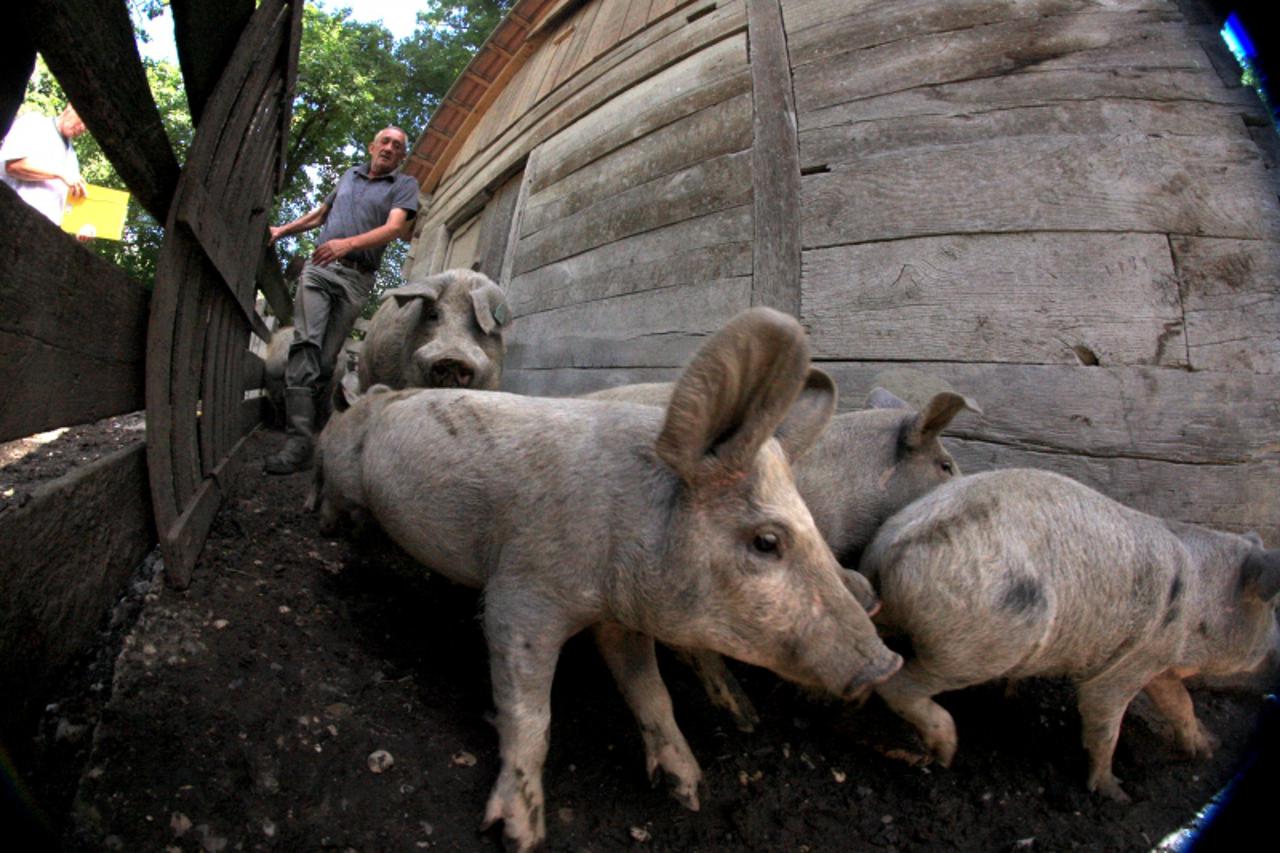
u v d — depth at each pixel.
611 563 2.17
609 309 5.78
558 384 6.28
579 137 6.88
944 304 3.97
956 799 2.69
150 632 2.49
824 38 4.86
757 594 2.01
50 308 2.04
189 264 3.08
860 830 2.49
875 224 4.26
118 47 2.23
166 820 1.87
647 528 2.11
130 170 2.54
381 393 3.30
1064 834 2.58
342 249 5.39
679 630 2.11
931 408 3.13
